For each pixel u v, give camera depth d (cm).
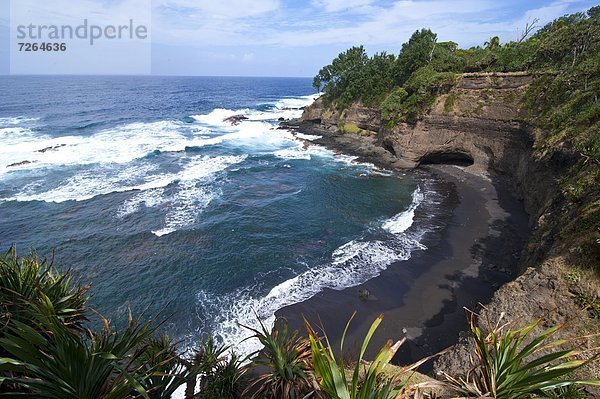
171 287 1895
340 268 2058
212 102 10412
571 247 1173
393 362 1401
